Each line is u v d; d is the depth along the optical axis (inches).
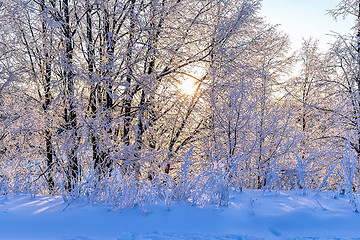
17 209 173.9
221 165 193.6
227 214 163.2
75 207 178.4
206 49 380.5
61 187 192.4
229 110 327.9
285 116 363.6
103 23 339.0
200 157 371.2
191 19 366.6
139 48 336.5
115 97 310.5
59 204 185.0
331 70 519.2
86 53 343.6
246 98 335.0
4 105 366.3
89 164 332.2
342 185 211.2
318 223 153.7
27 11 345.1
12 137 369.7
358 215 161.9
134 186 179.2
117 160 297.0
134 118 362.6
